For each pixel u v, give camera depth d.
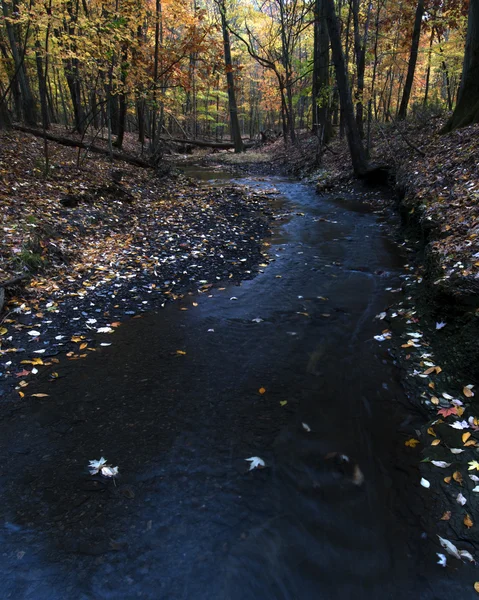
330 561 2.09
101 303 5.09
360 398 3.37
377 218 9.46
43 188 8.41
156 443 2.89
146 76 12.88
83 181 9.80
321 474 2.63
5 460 2.73
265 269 6.46
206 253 7.07
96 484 2.55
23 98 15.62
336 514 2.35
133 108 22.34
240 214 9.99
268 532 2.24
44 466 2.68
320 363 3.89
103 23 9.73
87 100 17.38
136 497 2.46
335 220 9.47
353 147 12.15
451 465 2.63
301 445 2.88
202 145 29.22
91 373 3.71
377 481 2.57
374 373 3.68
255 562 2.08
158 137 16.56
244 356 4.03
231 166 21.25
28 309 4.75
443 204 6.48
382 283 5.80
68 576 2.01
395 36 16.28
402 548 2.16
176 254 6.93
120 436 2.96
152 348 4.15
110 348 4.13
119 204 9.76
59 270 5.88
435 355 3.67
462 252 4.50
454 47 14.76
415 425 3.02
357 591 1.96
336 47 11.12
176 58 14.07
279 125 39.59
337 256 7.02
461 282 3.95
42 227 6.58
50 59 10.03
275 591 1.96
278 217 9.77
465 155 7.89
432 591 1.95
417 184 8.31
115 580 1.99
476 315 3.55
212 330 4.55
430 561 2.08
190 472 2.64
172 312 4.97
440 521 2.29
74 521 2.30
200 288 5.69
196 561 2.09
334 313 4.95
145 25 15.29
